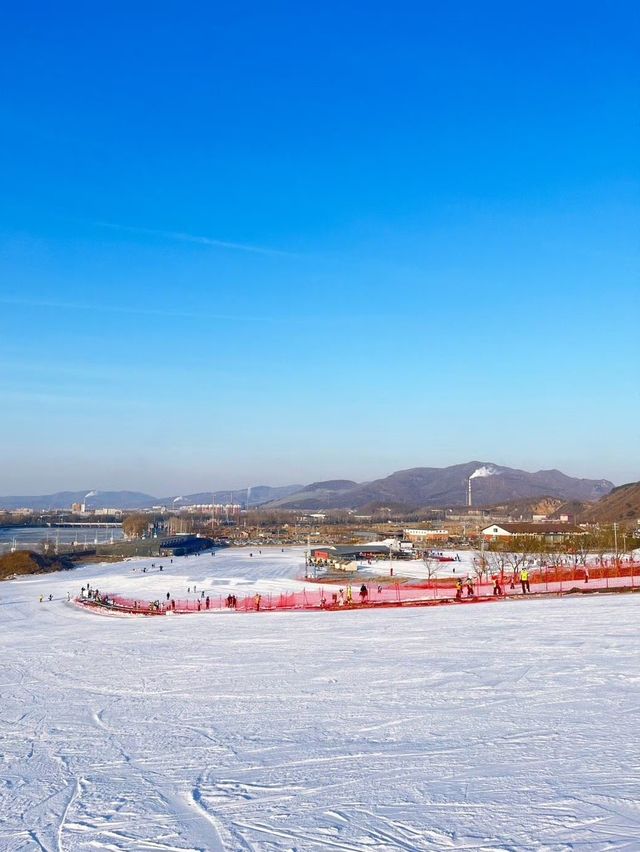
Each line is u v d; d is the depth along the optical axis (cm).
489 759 1412
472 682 2186
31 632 5056
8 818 1265
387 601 5456
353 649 3042
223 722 1914
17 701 2419
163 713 2086
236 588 9481
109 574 12606
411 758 1460
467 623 3609
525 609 4075
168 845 1103
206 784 1391
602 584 5541
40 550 18712
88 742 1806
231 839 1108
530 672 2280
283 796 1287
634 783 1223
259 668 2738
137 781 1442
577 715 1714
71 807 1308
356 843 1055
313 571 11688
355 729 1738
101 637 4216
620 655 2502
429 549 15275
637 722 1623
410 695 2072
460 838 1047
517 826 1075
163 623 4919
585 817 1093
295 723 1842
